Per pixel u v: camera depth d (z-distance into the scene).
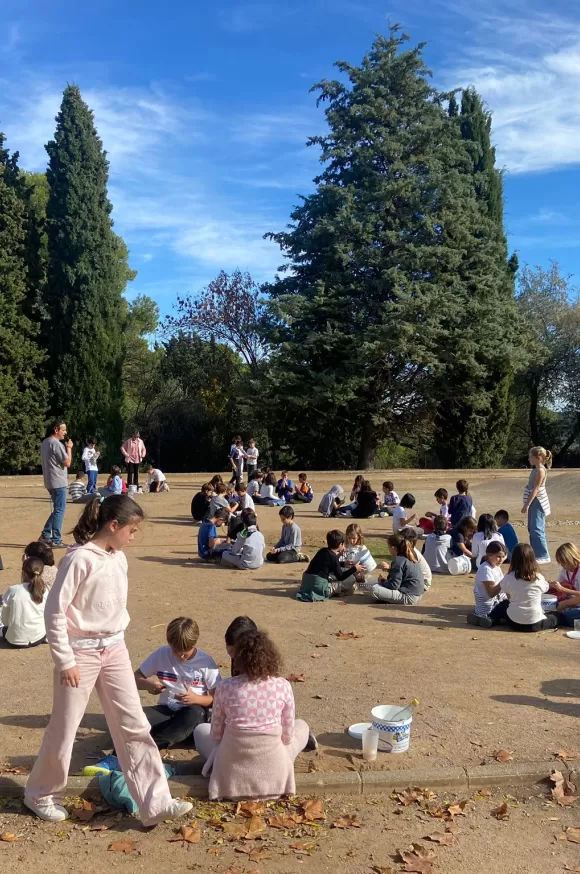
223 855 3.85
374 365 31.39
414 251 30.77
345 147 32.59
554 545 13.49
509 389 35.88
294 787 4.45
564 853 3.93
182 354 39.66
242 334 37.91
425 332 29.28
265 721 4.37
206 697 5.09
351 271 32.28
